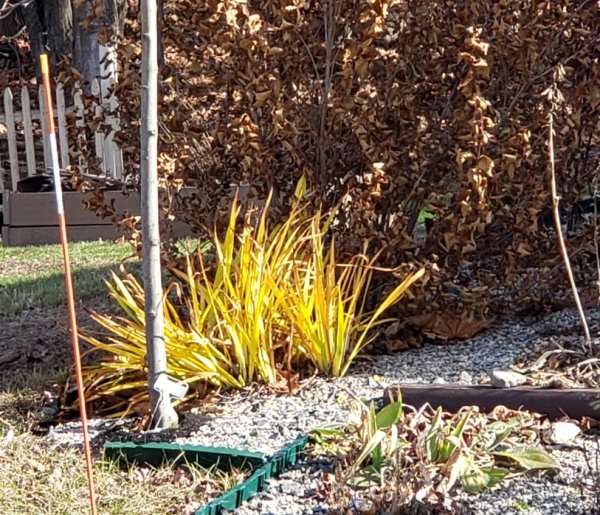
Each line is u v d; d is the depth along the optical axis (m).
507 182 3.76
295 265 3.41
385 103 3.78
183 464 2.75
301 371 3.43
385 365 3.45
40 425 3.29
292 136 3.74
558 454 2.56
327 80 3.74
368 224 3.63
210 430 2.96
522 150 3.53
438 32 3.74
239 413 3.08
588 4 3.85
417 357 3.53
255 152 3.69
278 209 3.81
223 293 3.42
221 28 3.63
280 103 3.67
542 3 3.67
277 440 2.82
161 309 3.01
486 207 3.54
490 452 2.51
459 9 3.69
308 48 3.75
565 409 2.77
